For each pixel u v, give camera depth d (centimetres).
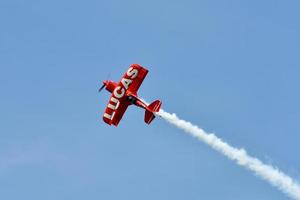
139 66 16762
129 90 16812
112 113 16900
